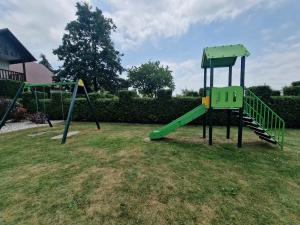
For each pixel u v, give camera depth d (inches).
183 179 125.3
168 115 405.4
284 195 112.0
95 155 168.4
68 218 85.3
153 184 116.3
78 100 456.8
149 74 1440.7
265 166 153.9
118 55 1160.8
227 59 235.6
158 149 185.8
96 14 1055.0
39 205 94.7
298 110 350.6
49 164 149.7
